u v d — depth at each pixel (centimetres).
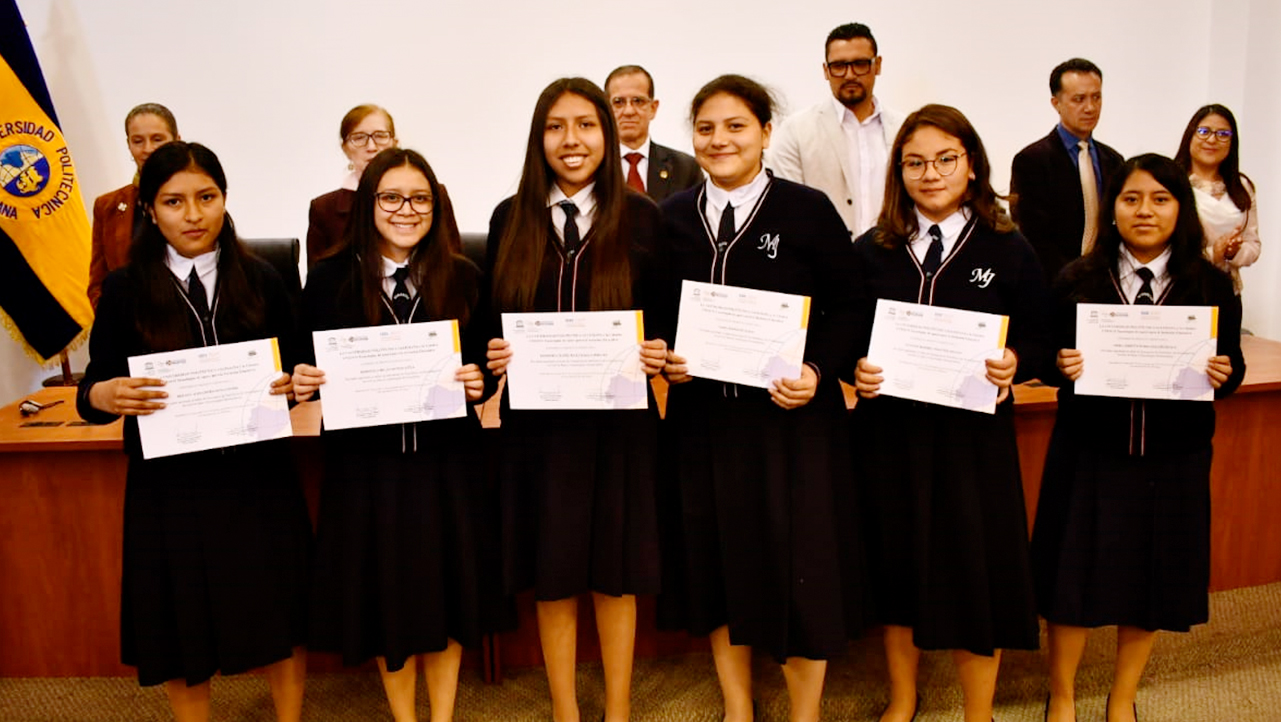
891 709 202
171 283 166
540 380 172
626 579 177
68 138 368
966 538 176
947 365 170
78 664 229
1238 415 250
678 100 394
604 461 176
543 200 172
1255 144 401
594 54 386
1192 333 173
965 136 170
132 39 365
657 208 180
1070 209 304
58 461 216
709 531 180
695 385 179
